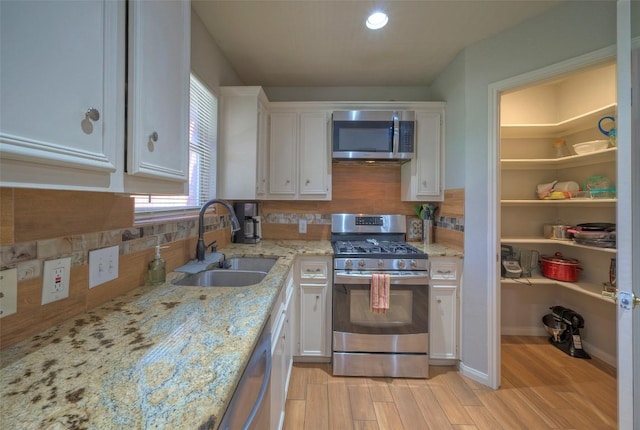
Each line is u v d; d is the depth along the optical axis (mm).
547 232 2451
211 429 436
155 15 769
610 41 1408
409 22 1717
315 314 2055
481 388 1833
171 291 1086
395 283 1948
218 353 641
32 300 705
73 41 518
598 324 2193
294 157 2357
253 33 1828
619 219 1116
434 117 2318
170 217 1461
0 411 450
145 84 718
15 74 423
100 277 926
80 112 533
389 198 2625
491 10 1611
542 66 1629
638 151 1094
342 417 1564
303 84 2607
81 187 556
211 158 1925
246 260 1898
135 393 499
